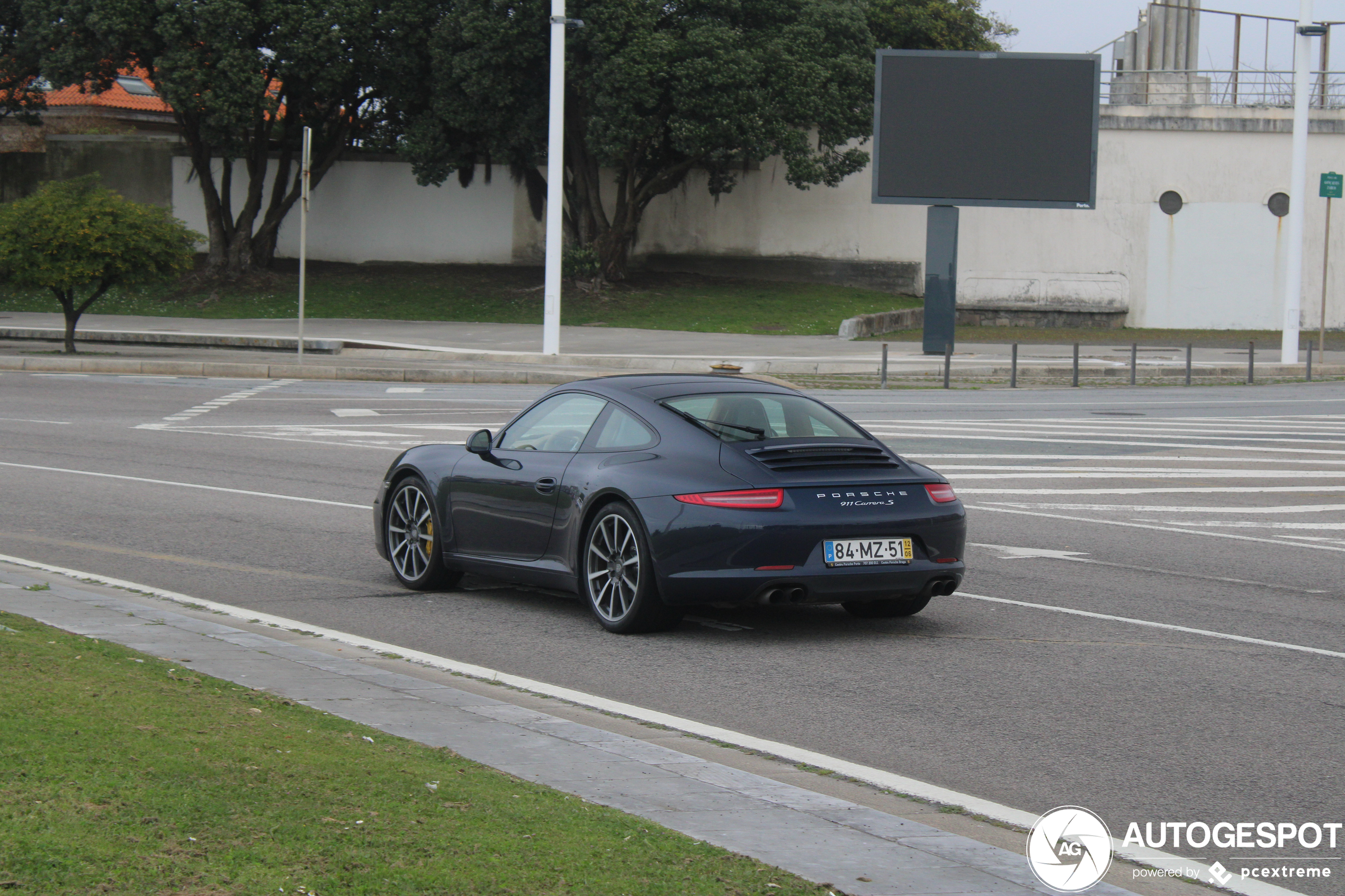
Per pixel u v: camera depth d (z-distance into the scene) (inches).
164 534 436.5
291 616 330.0
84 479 552.1
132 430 716.7
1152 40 1916.8
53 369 1081.4
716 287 1803.6
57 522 453.1
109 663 241.8
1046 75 1290.6
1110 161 1856.5
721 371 1074.7
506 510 336.2
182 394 910.4
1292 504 512.1
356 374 1055.6
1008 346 1417.3
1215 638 310.2
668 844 159.8
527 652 295.9
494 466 342.6
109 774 168.2
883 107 1304.1
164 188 1994.3
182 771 172.9
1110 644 304.7
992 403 902.4
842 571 293.7
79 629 280.7
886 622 327.0
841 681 271.6
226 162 1800.0
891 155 1302.9
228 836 150.6
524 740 211.6
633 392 327.3
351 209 1968.5
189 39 1578.5
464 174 1937.7
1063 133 1294.3
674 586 294.5
